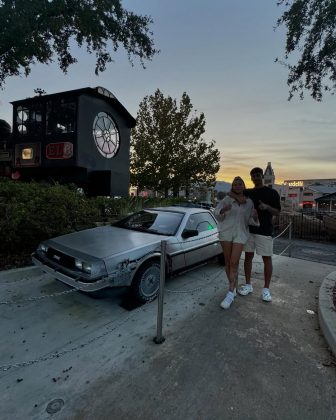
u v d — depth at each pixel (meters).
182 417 1.85
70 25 8.02
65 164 10.49
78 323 3.06
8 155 12.33
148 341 2.76
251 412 1.91
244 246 3.98
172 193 19.92
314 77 5.39
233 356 2.56
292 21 4.97
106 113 11.83
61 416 1.83
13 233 4.57
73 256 3.24
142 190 18.88
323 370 2.40
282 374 2.33
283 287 4.47
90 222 6.44
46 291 3.83
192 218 4.64
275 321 3.28
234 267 3.65
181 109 18.19
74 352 2.54
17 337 2.75
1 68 8.70
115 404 1.95
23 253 5.02
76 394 2.03
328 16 4.56
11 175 11.99
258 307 3.66
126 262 3.26
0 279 4.02
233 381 2.22
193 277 4.75
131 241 3.74
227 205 3.58
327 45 4.81
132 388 2.11
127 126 13.20
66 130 10.59
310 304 3.82
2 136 13.57
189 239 4.30
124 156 13.01
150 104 17.92
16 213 4.52
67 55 8.98
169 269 3.91
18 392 2.04
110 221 7.33
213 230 5.02
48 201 5.39
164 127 17.44
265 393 2.10
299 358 2.57
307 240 11.45
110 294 3.20
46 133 10.91
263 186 3.88
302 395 2.09
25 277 4.28
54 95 10.70
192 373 2.30
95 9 7.78
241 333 2.97
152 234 4.16
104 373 2.27
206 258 4.74
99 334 2.86
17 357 2.44
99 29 8.08
